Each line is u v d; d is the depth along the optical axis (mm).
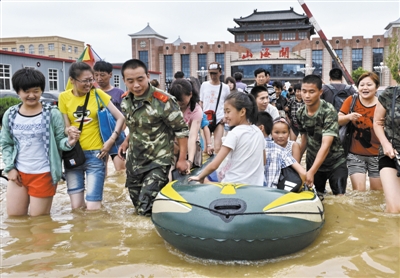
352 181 5871
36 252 3543
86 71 4703
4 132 4633
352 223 4277
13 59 28875
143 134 4465
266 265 3244
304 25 81062
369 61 72000
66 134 4758
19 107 4621
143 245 3709
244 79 73188
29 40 114125
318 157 4809
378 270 3080
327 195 5500
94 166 4914
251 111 4039
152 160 4523
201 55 77562
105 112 4867
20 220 4523
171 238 3408
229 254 3195
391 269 3096
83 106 4797
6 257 3439
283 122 4980
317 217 3568
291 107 8750
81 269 3166
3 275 3080
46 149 4570
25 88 4391
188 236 3240
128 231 4102
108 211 4875
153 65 79062
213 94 8016
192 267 3209
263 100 5965
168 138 4574
